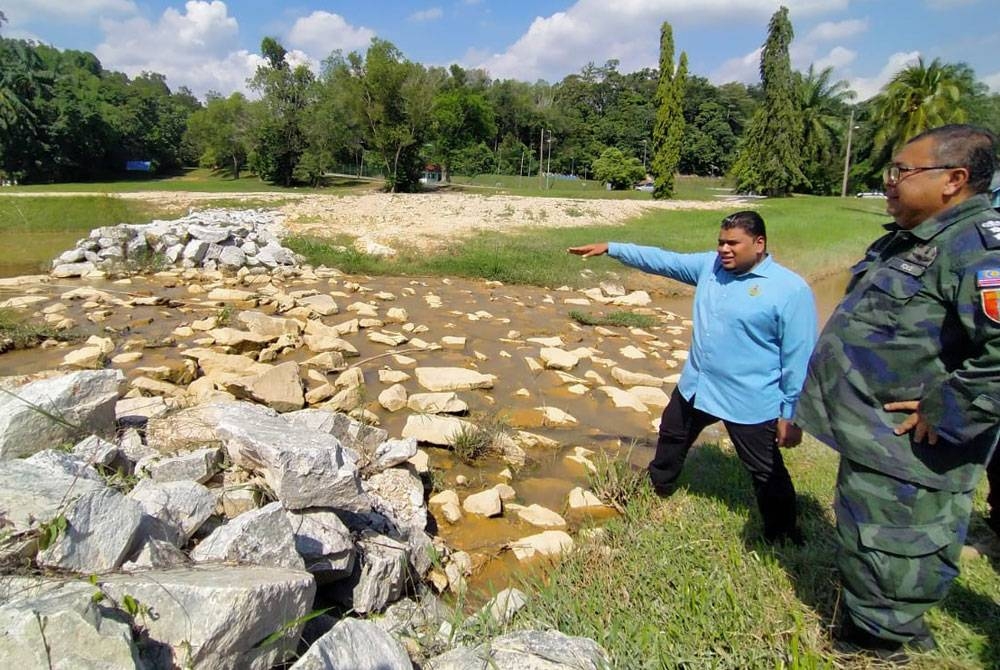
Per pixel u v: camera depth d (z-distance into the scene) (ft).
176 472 9.97
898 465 7.10
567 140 265.54
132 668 5.18
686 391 11.33
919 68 98.73
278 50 160.56
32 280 34.14
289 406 16.51
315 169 135.44
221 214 53.72
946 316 6.83
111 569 6.66
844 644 8.09
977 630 8.46
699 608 8.64
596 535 11.60
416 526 11.30
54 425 9.93
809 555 10.11
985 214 6.75
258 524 7.57
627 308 36.60
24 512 6.54
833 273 55.98
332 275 39.91
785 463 14.23
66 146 165.27
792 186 139.64
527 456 15.79
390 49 110.01
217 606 6.05
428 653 8.07
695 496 12.67
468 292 37.35
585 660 7.06
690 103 279.90
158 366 19.61
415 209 68.95
